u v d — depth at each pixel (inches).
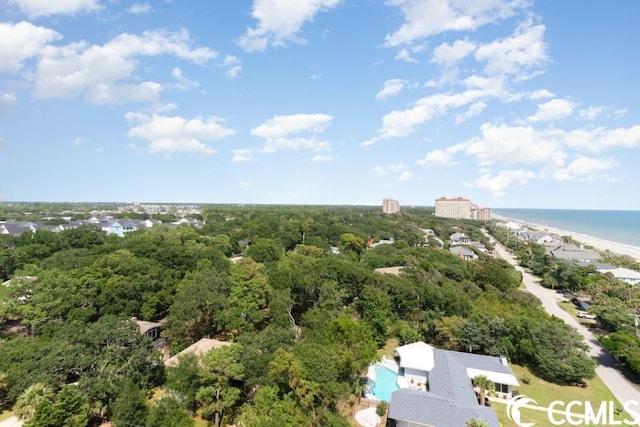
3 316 1550.2
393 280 2188.7
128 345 1226.0
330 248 3730.3
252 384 1089.4
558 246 4726.9
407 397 1152.2
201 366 1115.3
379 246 3767.2
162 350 1599.4
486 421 1015.6
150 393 1179.9
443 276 2672.2
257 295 1758.1
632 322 1948.8
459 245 4714.6
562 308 2564.0
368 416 1170.6
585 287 2822.3
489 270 2785.4
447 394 1214.9
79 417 946.1
